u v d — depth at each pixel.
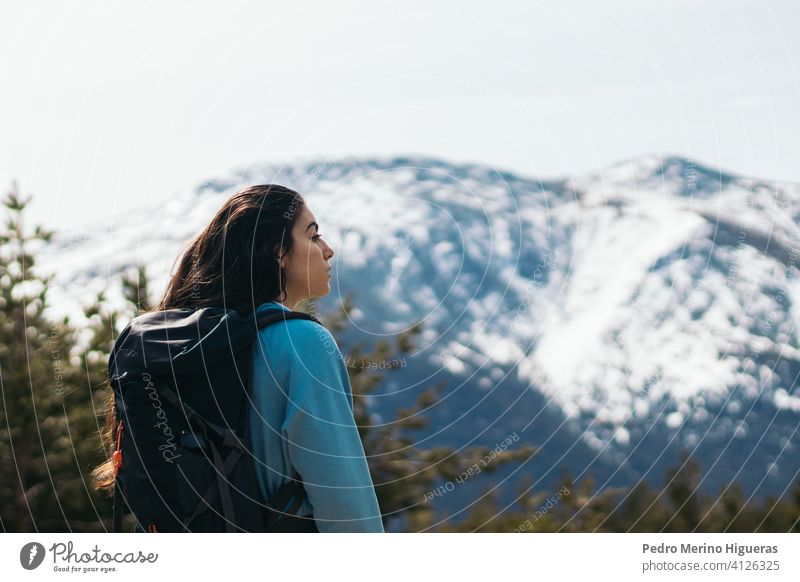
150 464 1.82
